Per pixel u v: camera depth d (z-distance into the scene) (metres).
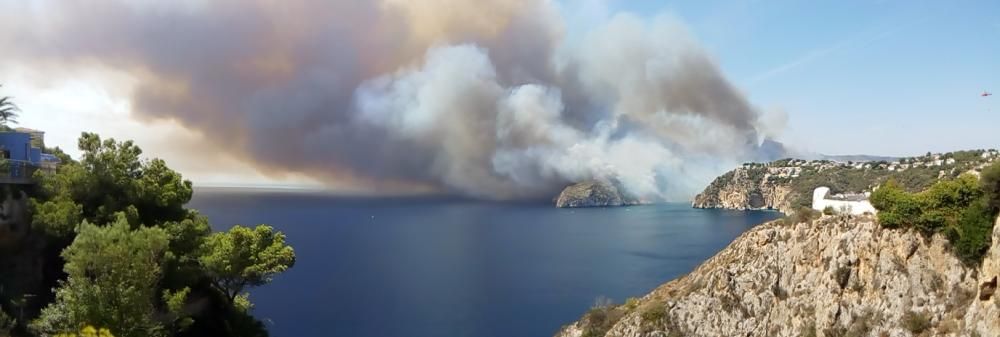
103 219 55.03
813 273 53.62
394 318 132.62
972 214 41.97
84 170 56.62
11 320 44.66
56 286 54.44
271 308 139.88
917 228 45.84
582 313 138.62
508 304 147.50
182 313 50.16
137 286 41.22
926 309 43.41
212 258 61.84
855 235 50.81
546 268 199.50
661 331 62.38
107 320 39.47
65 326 39.31
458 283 173.88
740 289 59.56
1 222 50.41
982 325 38.88
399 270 196.25
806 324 51.62
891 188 49.06
